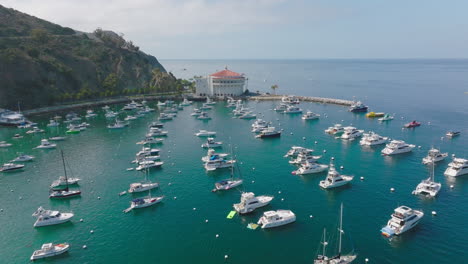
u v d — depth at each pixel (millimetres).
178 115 196250
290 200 77500
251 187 85625
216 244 61250
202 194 82375
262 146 125125
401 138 130000
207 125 166375
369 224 66000
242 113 193250
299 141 131125
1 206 78250
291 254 57688
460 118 165625
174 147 126000
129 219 70938
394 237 61062
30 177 96938
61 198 81875
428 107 199625
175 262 56531
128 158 113312
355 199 77062
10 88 193000
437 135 133500
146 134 148625
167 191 84562
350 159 106188
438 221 66000
